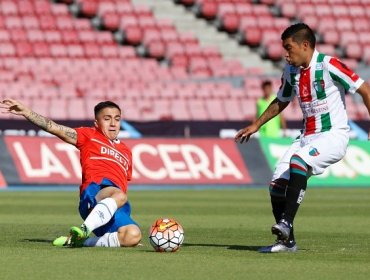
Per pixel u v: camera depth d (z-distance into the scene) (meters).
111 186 27.61
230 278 20.44
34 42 95.19
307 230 36.34
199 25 107.44
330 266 22.83
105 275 20.80
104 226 27.48
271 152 73.38
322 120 26.25
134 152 70.25
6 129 72.44
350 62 103.94
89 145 27.97
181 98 90.56
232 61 101.44
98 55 96.88
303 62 26.17
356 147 75.19
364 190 69.19
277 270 21.88
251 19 108.06
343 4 111.81
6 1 98.94
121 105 87.12
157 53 100.25
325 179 74.31
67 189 67.88
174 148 71.31
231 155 72.44
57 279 20.16
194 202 54.53
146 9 105.25
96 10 103.31
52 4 101.00
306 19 108.88
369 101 25.83
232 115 90.25
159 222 26.06
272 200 26.94
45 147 68.75
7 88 86.75
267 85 70.00
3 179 67.12
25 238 31.14
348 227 37.91
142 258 24.20
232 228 36.97
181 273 21.20
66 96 87.25
